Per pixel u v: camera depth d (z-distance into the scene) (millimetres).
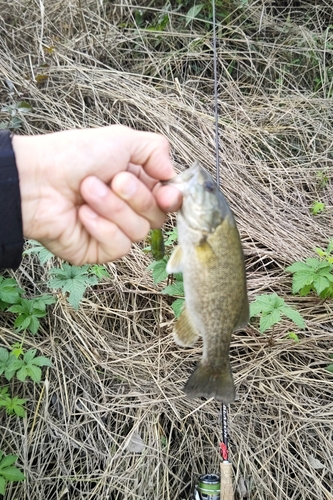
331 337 663
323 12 1075
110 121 875
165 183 358
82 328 656
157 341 665
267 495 576
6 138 333
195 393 371
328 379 643
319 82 988
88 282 620
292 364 649
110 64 984
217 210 354
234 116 930
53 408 613
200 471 592
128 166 356
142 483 575
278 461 589
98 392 628
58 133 343
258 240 751
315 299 692
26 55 929
